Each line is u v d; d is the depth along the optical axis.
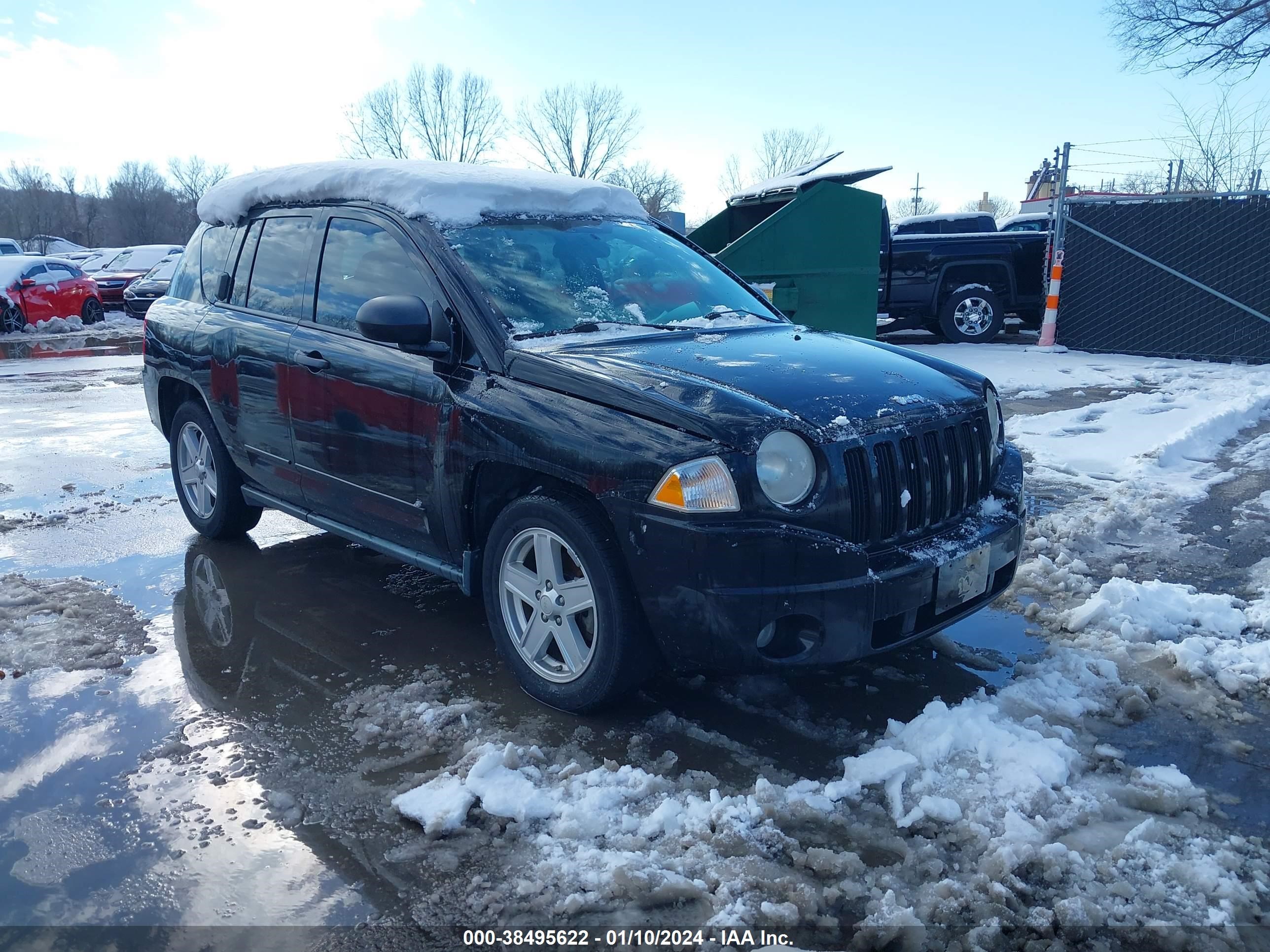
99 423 8.84
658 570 2.89
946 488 3.29
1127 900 2.31
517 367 3.35
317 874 2.46
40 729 3.22
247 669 3.68
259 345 4.40
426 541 3.76
